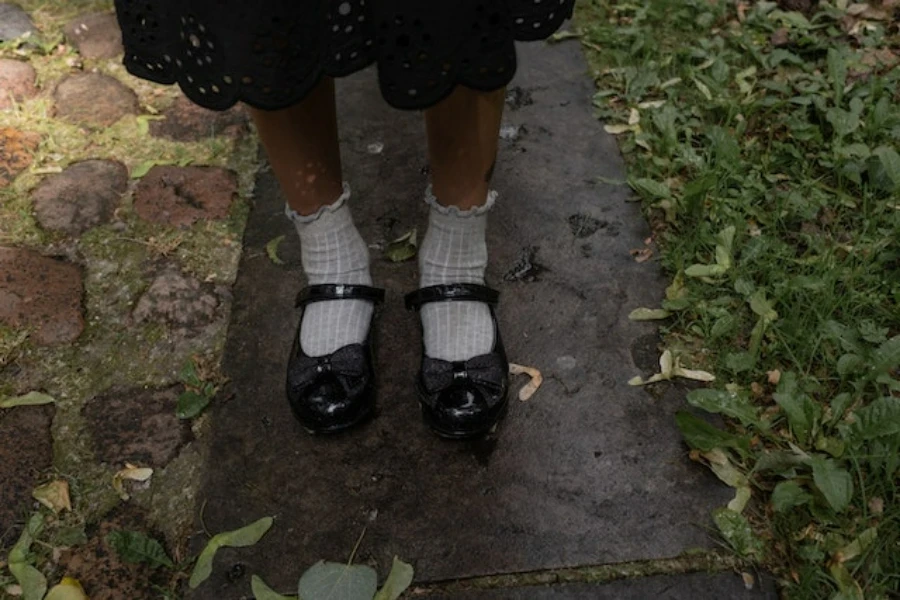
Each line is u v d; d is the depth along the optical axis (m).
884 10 2.22
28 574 1.20
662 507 1.25
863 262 1.55
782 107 1.91
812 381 1.38
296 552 1.23
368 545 1.23
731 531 1.19
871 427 1.23
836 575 1.13
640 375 1.43
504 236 1.67
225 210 1.75
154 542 1.23
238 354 1.49
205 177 1.82
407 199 1.77
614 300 1.55
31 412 1.41
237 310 1.56
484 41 1.04
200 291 1.60
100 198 1.77
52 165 1.84
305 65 1.03
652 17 2.21
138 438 1.37
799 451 1.26
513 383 1.42
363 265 1.42
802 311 1.50
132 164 1.85
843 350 1.42
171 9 1.04
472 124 1.17
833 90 1.94
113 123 1.95
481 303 1.38
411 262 1.64
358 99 2.02
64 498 1.29
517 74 2.07
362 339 1.37
